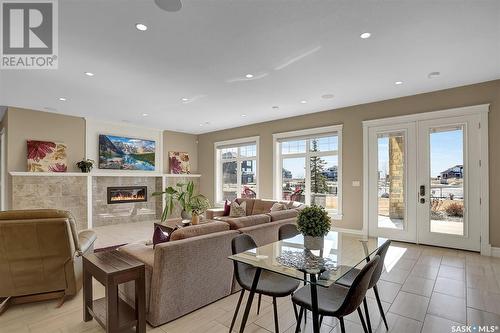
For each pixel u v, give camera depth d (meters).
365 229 5.29
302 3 2.30
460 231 4.33
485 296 2.73
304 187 6.38
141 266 2.08
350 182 5.54
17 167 5.53
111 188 6.88
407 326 2.21
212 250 2.55
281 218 3.62
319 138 6.14
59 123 6.11
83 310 2.33
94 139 6.66
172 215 7.86
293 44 3.00
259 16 2.48
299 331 2.08
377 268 1.90
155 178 7.86
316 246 2.13
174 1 2.25
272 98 4.99
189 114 6.24
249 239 2.43
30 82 4.07
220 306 2.55
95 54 3.19
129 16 2.46
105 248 4.58
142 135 7.66
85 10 2.36
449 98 4.44
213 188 8.45
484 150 4.12
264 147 7.07
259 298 2.44
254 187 7.45
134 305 2.34
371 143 5.26
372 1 2.27
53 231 2.45
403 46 3.05
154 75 3.84
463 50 3.14
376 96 4.89
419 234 4.69
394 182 5.00
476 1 2.26
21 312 2.44
